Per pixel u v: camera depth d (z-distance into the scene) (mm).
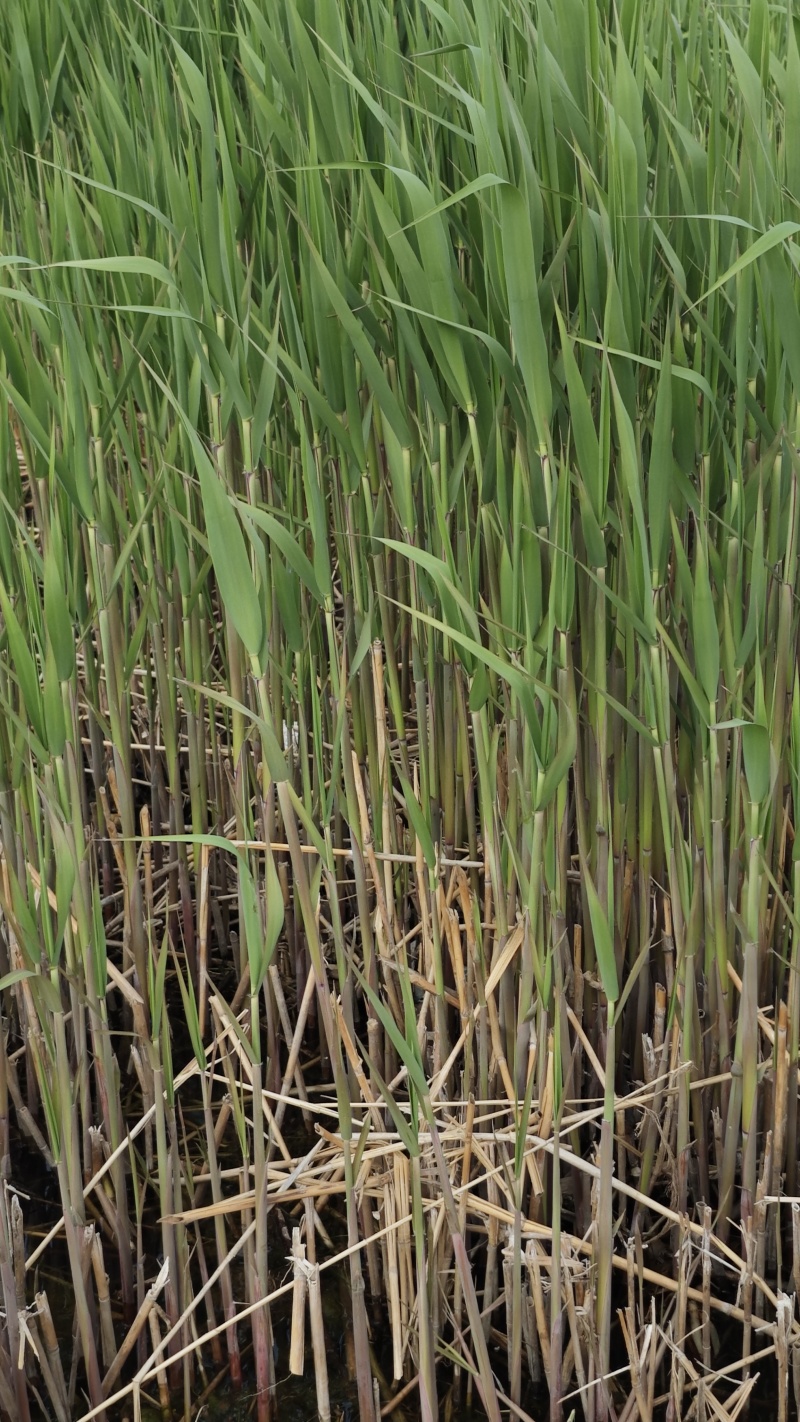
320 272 1546
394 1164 1875
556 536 1549
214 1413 1813
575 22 1639
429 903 2053
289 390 1744
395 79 1797
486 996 1887
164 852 2648
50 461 1638
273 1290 1986
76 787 1728
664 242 1543
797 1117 1962
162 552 2207
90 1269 1900
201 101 1664
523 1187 1933
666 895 1952
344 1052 2283
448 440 1869
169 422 2105
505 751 2014
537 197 1532
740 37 2059
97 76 2125
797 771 1644
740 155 1743
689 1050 1835
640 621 1583
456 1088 2092
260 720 1512
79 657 2873
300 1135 2238
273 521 1503
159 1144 1771
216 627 2621
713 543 1820
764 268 1468
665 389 1479
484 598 2064
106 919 2654
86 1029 2201
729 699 1692
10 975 1565
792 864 1990
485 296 1738
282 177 1924
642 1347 1703
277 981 2234
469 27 1716
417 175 1710
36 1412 1844
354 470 1887
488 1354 1874
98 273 2127
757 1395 1812
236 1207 1824
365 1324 1735
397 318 1618
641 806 1937
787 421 1672
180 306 1569
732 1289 1943
